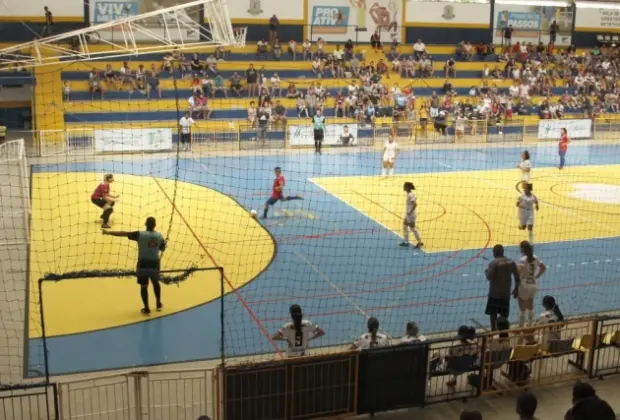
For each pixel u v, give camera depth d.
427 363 8.59
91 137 28.77
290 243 16.30
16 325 11.20
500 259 10.88
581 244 16.48
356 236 17.00
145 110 32.50
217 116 33.62
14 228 16.28
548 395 9.13
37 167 24.94
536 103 39.50
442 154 30.12
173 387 9.12
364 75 37.91
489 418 8.53
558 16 46.72
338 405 8.37
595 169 26.91
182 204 19.94
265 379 8.04
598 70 43.44
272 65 38.94
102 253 15.20
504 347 9.01
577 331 10.97
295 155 29.16
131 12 34.97
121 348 10.44
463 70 42.09
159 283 11.91
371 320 9.02
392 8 43.34
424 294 13.04
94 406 8.60
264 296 12.77
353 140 31.28
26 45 16.67
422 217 18.94
